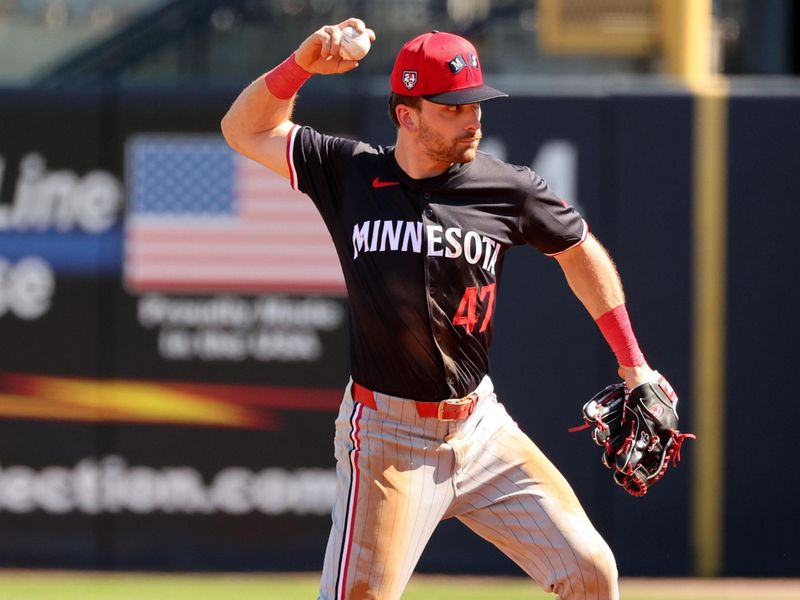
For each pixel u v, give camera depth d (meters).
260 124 12.54
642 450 12.31
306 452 23.50
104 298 23.55
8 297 23.55
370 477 12.12
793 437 23.19
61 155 23.45
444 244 11.69
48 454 23.64
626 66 31.95
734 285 23.14
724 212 23.14
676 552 23.28
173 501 23.64
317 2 33.38
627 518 23.30
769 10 34.09
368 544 11.99
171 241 23.47
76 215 23.52
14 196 23.48
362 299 11.98
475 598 21.56
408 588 22.44
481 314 12.08
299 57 12.05
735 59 34.41
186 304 23.48
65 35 36.03
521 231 12.02
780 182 23.09
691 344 23.17
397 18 33.31
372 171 11.99
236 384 23.50
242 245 23.41
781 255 23.12
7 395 23.61
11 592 21.59
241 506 23.59
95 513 23.69
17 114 23.42
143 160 23.45
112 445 23.61
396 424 12.13
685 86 23.38
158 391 23.55
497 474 12.46
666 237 23.16
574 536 12.20
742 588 22.56
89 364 23.56
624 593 22.06
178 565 23.61
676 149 23.16
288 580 22.83
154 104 23.41
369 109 23.33
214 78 33.47
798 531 23.20
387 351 11.98
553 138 23.17
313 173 12.32
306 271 23.39
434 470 12.18
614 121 23.16
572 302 23.20
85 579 22.72
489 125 23.22
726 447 23.22
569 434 23.23
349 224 12.05
